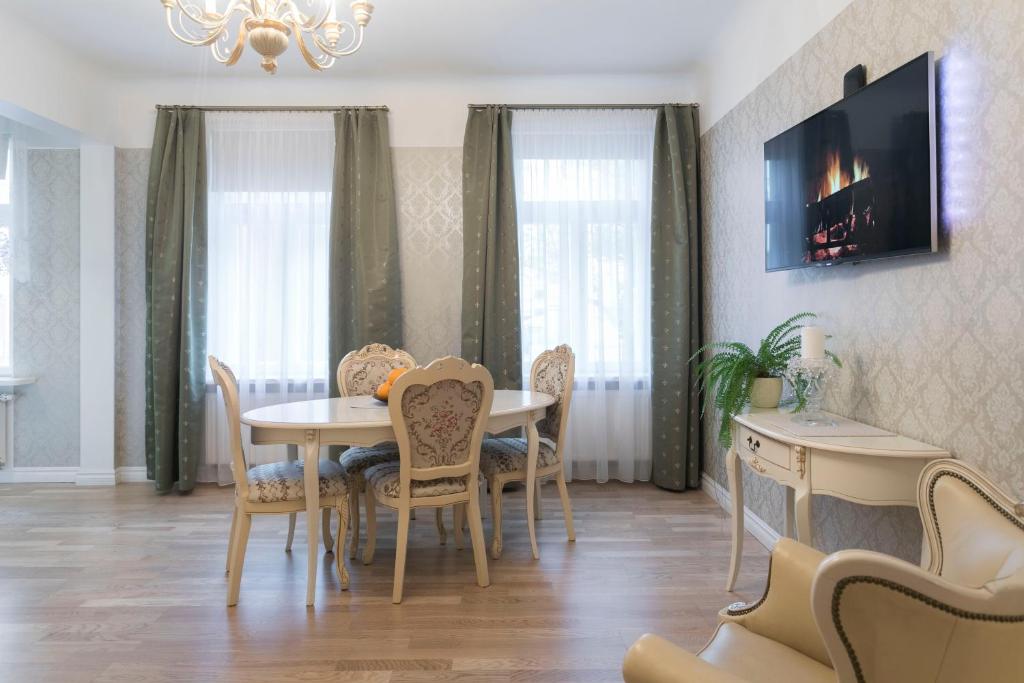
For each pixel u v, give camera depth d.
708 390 2.82
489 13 3.46
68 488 4.28
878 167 2.10
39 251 4.40
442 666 2.03
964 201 1.82
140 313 4.43
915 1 2.03
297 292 4.38
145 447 4.41
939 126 1.92
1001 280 1.69
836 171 2.35
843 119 2.30
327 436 2.53
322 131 4.36
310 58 2.63
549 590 2.61
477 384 2.60
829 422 2.27
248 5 2.55
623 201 4.41
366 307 4.24
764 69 3.21
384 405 3.10
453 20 3.54
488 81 4.42
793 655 1.36
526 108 4.39
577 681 1.95
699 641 2.18
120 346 4.43
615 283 4.38
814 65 2.69
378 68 4.20
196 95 4.38
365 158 4.30
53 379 4.44
